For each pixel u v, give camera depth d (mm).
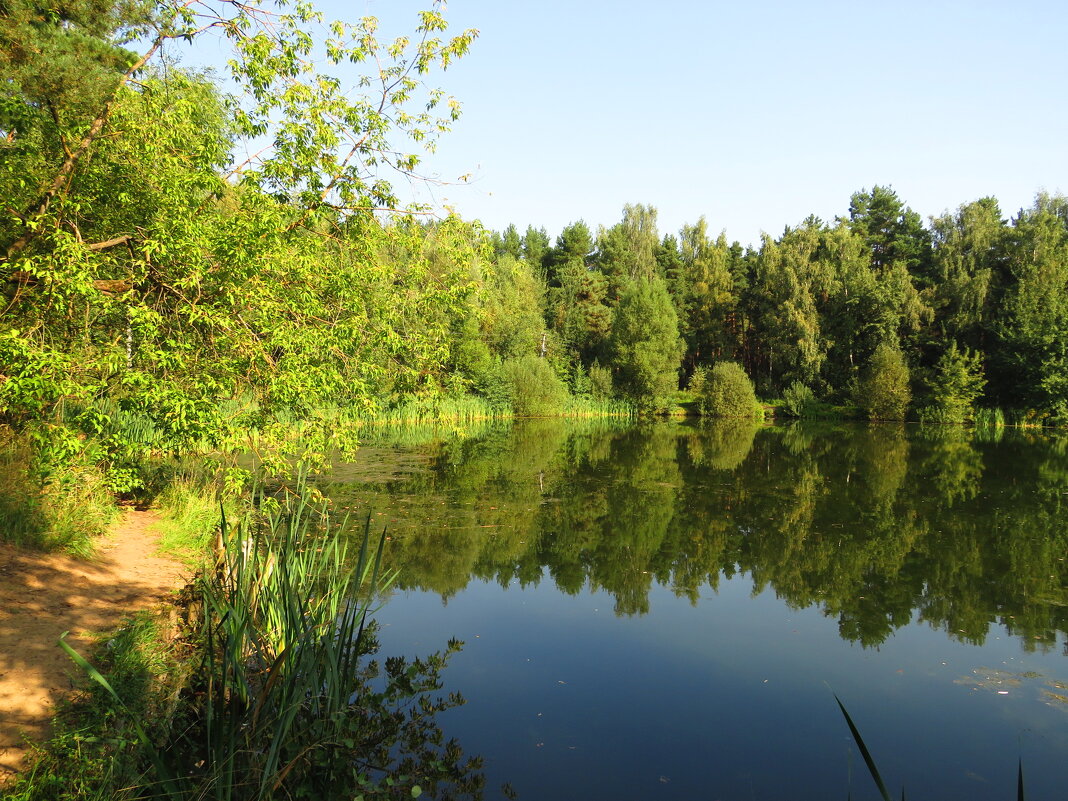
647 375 40000
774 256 43844
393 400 9672
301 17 8367
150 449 7613
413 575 8742
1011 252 37562
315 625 4887
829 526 11750
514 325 39938
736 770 4582
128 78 7000
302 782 3994
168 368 6910
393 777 4309
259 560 5980
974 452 22719
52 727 3545
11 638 4508
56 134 6781
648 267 54062
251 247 7262
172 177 7309
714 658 6457
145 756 3688
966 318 36562
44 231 6359
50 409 6730
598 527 11523
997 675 6133
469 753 4680
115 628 4957
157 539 7684
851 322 39969
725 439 26969
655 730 5102
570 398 40281
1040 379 33375
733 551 10203
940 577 9031
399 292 9289
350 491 13680
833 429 32344
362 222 8961
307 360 7879
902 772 4609
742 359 50344
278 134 8250
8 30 5938
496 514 12188
